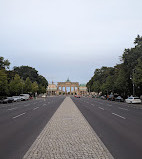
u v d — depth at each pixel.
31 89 80.44
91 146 6.96
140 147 7.06
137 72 37.94
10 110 23.59
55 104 36.59
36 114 18.66
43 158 5.71
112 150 6.72
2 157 6.08
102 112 20.38
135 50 42.12
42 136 8.65
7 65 49.59
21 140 8.23
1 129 10.77
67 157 5.78
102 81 84.69
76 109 23.45
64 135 8.84
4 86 47.88
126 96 60.59
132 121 13.59
